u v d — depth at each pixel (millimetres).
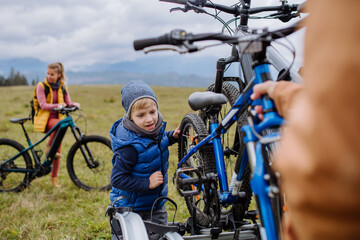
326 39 678
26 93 36344
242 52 1456
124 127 2812
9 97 29859
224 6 2674
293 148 727
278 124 1340
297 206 736
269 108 1351
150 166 2783
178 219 4387
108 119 14750
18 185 5844
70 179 6238
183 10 2746
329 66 661
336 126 648
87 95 33969
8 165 5820
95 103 24734
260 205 1476
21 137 10023
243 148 2178
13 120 5820
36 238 3920
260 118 1413
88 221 4363
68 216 4613
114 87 53656
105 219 4418
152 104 2750
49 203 5062
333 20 672
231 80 2951
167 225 2656
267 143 1495
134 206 2881
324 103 662
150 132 2754
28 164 5832
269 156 1567
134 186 2684
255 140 1563
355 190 651
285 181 772
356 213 671
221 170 2482
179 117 13672
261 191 1421
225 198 2408
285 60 2127
